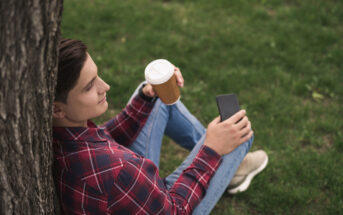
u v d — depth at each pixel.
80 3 4.13
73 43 0.95
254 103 3.00
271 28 3.85
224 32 3.80
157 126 1.76
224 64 3.44
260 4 4.25
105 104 1.09
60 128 1.04
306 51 3.54
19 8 0.75
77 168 1.03
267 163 2.51
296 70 3.33
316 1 4.21
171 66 1.47
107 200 1.03
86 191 1.03
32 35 0.80
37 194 1.07
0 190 0.99
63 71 0.92
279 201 2.28
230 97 1.52
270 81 3.23
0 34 0.76
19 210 1.07
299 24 3.89
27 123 0.91
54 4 0.80
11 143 0.92
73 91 0.96
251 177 2.32
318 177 2.41
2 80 0.81
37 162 1.00
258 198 2.32
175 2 4.30
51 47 0.85
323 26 3.90
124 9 4.09
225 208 2.29
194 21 3.97
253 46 3.61
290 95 3.10
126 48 3.58
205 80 3.27
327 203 2.27
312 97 3.09
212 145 1.35
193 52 3.56
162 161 2.62
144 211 1.08
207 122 2.93
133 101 1.55
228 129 1.35
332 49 3.55
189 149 2.10
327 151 2.62
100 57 3.41
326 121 2.82
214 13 4.09
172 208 1.17
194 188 1.27
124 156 1.04
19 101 0.87
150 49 3.55
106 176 1.01
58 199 1.18
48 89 0.90
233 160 1.54
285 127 2.83
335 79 3.22
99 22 3.89
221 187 1.51
